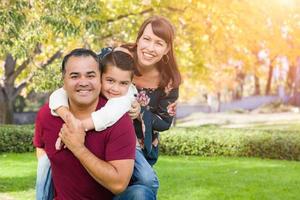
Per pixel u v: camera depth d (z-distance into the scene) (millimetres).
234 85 41969
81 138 3525
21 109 40344
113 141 3604
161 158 14609
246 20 15992
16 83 21312
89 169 3539
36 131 3857
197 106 49875
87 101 3609
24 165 12461
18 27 9781
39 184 3994
